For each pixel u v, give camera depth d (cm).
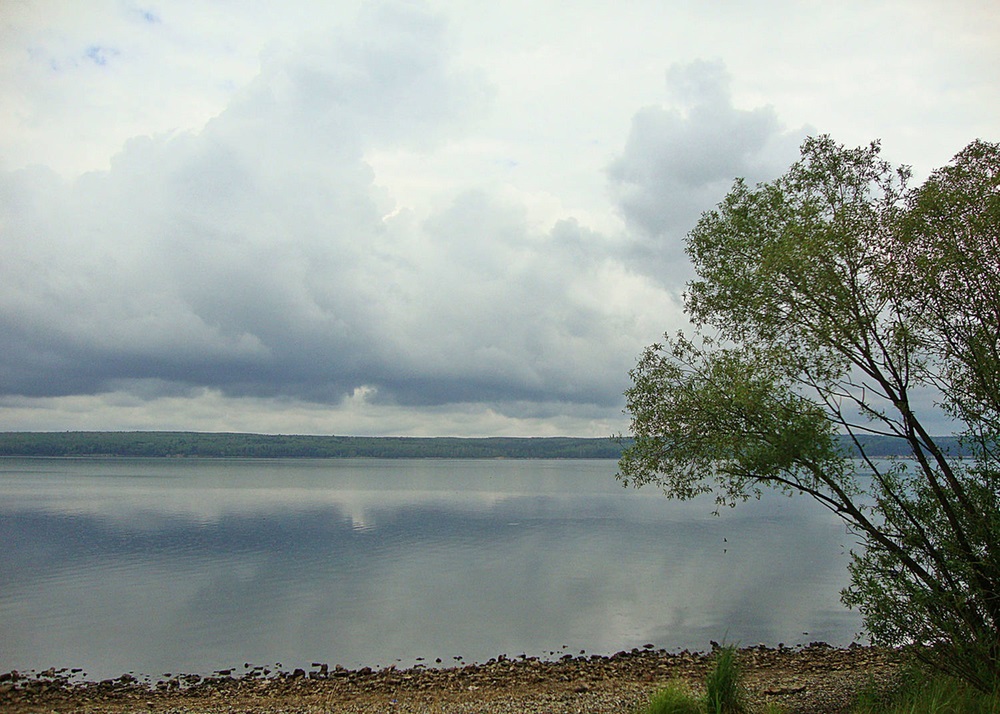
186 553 5034
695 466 1602
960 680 1364
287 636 2714
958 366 1356
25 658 2392
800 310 1445
